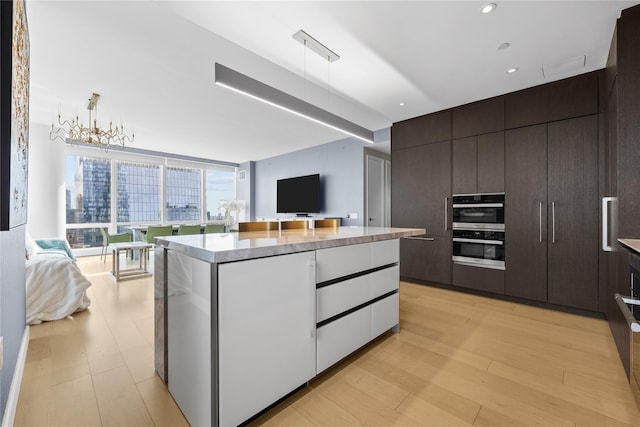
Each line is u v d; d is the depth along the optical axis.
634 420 1.44
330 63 2.73
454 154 3.82
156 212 7.46
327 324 1.78
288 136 5.74
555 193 3.04
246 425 1.39
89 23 2.18
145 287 3.89
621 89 1.98
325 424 1.41
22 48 1.31
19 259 1.97
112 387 1.69
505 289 3.38
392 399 1.60
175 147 6.75
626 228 1.96
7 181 0.96
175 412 1.49
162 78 3.09
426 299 3.45
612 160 2.28
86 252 6.49
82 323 2.65
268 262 1.41
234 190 9.03
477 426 1.40
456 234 3.79
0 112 0.96
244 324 1.32
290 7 1.97
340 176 6.18
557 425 1.41
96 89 3.36
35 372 1.84
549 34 2.29
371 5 1.96
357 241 1.91
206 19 2.09
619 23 2.00
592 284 2.83
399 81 3.11
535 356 2.08
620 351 2.04
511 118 3.35
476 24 2.17
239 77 3.08
